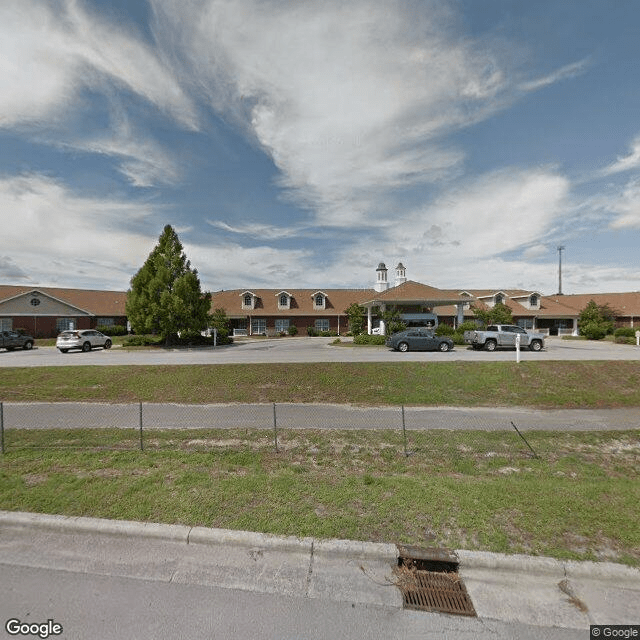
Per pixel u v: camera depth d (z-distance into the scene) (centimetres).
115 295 4512
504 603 302
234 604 295
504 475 563
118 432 773
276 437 683
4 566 341
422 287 3044
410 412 978
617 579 323
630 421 892
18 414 945
